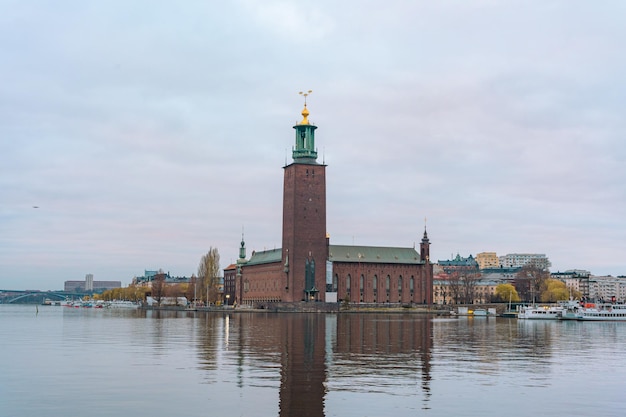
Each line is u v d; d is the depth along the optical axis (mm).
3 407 35812
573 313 179125
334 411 35062
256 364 51781
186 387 41250
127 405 36281
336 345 69000
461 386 42594
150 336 83125
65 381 43656
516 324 141625
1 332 94000
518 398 39062
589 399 39094
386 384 42719
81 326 112562
